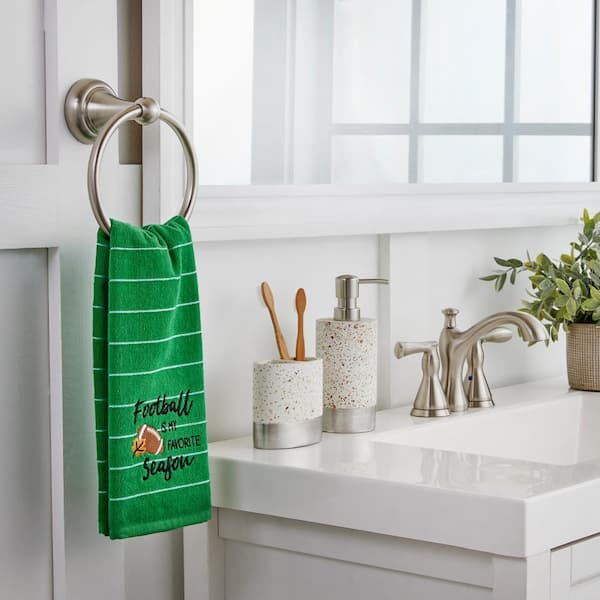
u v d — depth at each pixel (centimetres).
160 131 131
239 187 142
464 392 162
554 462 171
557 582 113
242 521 131
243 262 147
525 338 152
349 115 157
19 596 121
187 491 120
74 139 121
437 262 178
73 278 122
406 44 166
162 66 132
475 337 159
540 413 169
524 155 188
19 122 118
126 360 114
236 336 147
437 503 114
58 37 119
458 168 176
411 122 167
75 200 122
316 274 158
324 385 144
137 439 115
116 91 127
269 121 147
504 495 110
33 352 121
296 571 128
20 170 115
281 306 153
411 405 170
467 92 177
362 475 120
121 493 114
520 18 186
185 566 135
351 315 145
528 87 188
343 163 157
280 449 133
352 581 124
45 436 123
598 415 176
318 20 152
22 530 121
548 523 111
